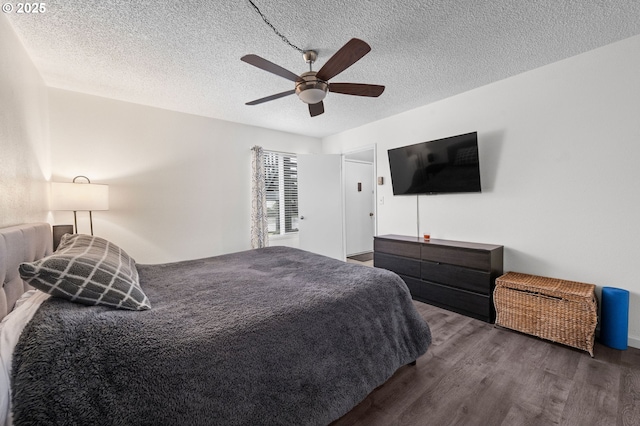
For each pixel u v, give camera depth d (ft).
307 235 15.23
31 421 2.28
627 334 6.71
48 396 2.40
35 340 2.69
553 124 7.97
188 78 8.40
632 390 5.20
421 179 11.08
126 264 5.12
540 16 5.86
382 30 6.26
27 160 6.47
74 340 2.83
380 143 13.23
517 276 8.30
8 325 3.12
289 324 4.04
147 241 10.71
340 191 15.65
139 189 10.51
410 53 7.28
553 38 6.69
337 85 6.63
